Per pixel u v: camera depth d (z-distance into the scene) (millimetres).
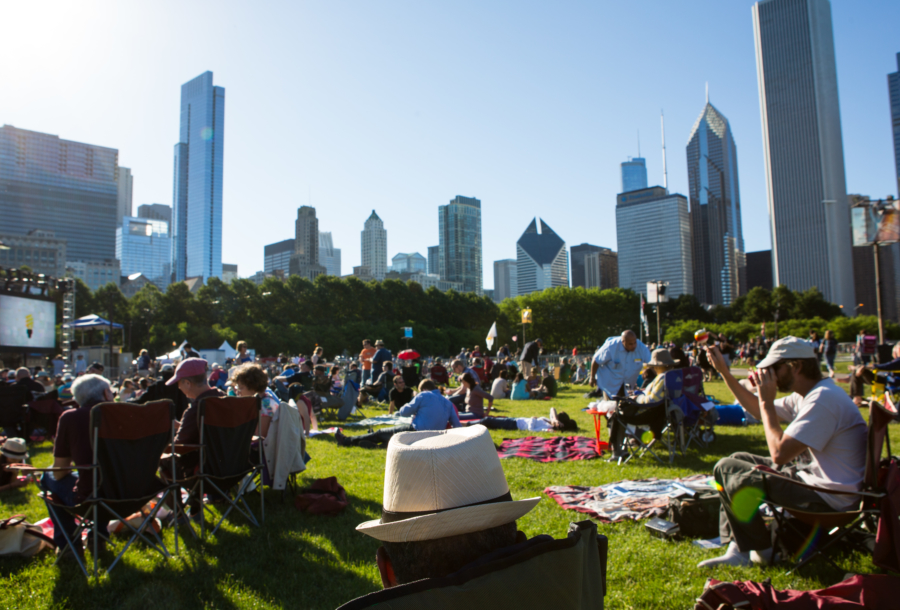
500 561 1278
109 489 4234
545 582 1303
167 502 5043
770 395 3801
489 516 1349
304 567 4246
